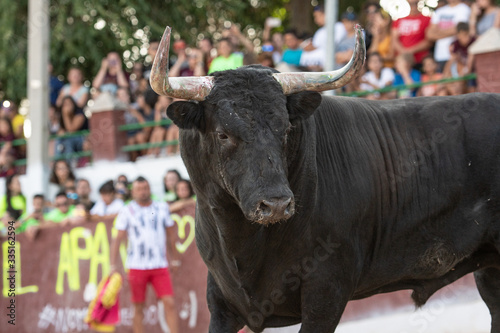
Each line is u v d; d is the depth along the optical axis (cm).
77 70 2042
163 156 1869
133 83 2005
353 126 788
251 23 2894
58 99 2062
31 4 1944
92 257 1625
